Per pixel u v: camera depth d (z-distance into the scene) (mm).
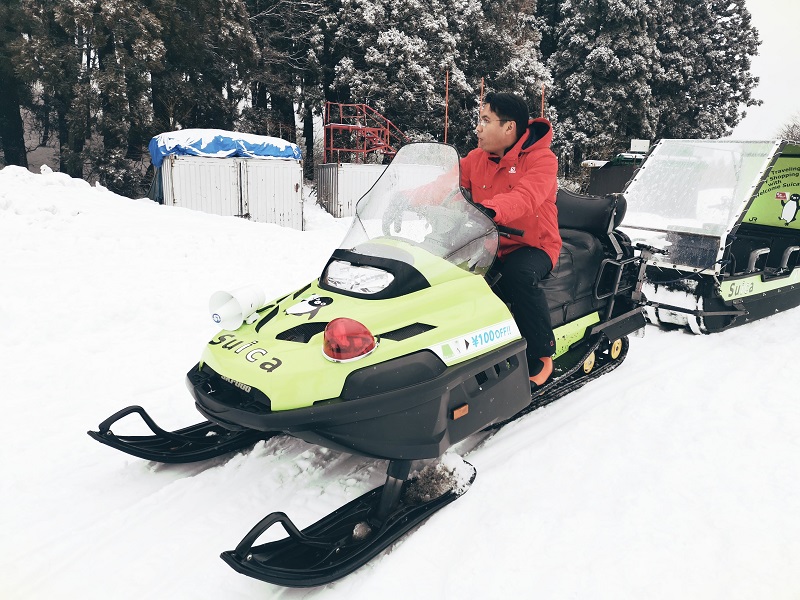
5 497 2588
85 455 2949
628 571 2180
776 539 2363
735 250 6223
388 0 18047
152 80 16359
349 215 14867
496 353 2699
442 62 17953
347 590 2100
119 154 15094
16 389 3590
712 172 5219
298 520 2482
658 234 5141
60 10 13914
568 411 3568
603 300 4102
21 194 7277
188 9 16250
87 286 5238
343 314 2508
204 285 5637
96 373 3857
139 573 2162
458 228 2854
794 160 5875
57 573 2148
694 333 5016
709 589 2100
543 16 26547
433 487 2568
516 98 3035
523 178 2990
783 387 3838
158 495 2625
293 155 12531
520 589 2092
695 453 3031
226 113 18406
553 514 2525
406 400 2311
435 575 2172
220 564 2221
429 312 2586
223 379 2545
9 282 5066
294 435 2252
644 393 3779
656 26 23578
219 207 11766
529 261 3059
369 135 16609
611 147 22562
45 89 14766
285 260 6707
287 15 18781
